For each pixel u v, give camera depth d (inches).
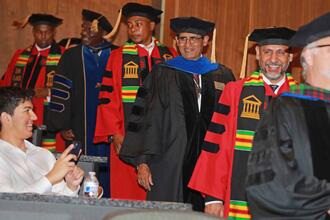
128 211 117.1
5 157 183.2
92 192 184.7
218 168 210.8
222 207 209.9
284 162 125.3
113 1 377.7
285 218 124.3
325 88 132.4
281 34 215.5
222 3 374.3
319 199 123.4
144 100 246.1
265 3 384.5
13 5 377.4
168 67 247.6
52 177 178.1
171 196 236.1
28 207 145.1
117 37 371.2
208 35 252.7
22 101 187.5
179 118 240.2
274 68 216.4
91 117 305.7
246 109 213.8
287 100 130.8
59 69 309.1
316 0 392.8
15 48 377.7
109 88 276.8
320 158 125.4
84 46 312.3
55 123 303.1
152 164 240.1
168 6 360.5
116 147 266.5
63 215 144.8
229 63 374.6
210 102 243.1
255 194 125.6
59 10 378.3
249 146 210.5
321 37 132.4
